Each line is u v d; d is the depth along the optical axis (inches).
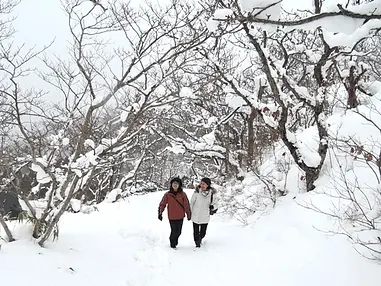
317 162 342.0
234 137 628.7
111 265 271.1
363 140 336.5
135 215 468.1
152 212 487.8
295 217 310.5
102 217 451.5
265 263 270.4
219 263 288.4
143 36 278.5
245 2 157.2
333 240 253.8
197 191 337.7
